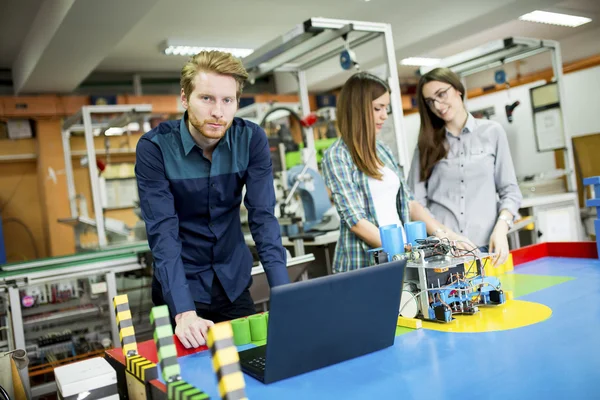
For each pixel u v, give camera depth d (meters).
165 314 0.79
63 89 6.86
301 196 3.36
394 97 2.94
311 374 0.88
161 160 1.36
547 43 4.32
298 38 3.01
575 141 6.40
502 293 1.23
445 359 0.89
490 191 2.15
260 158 1.45
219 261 1.54
